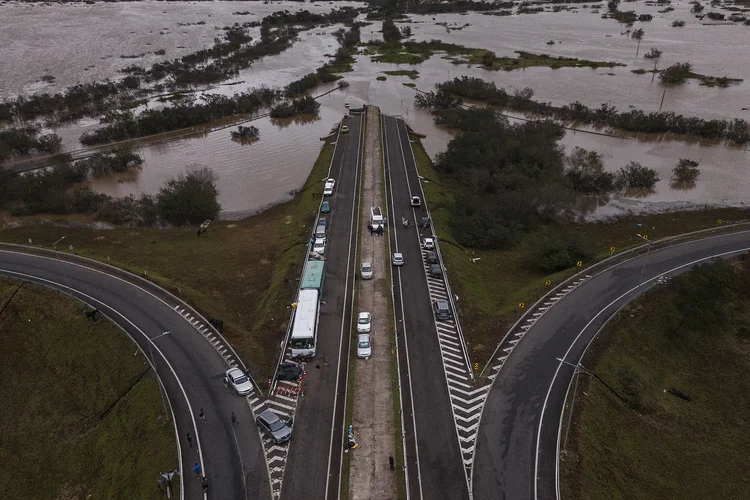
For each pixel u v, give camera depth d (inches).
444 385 2620.6
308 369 2728.8
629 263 3641.7
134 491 2098.9
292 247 3954.2
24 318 3132.4
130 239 4207.7
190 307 3181.6
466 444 2288.4
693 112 7199.8
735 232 4025.6
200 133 6934.1
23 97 7780.5
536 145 5251.0
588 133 6756.9
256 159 6018.7
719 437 2482.8
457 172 5364.2
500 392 2564.0
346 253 3828.7
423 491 2082.9
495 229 4151.1
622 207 4842.5
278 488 2096.5
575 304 3201.3
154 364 2731.3
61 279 3449.8
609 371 2684.5
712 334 3063.5
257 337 2989.7
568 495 2053.4
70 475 2300.7
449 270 3619.6
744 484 2257.6
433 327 3053.6
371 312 3171.8
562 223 4537.4
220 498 2046.0
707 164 5748.0
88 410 2596.0
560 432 2322.8
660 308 3137.3
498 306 3329.2
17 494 2271.2
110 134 6515.8
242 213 4793.3
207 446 2269.9
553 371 2687.0
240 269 3848.4
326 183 4881.9
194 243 4195.4
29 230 4335.6
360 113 7332.7
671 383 2783.0
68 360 2861.7
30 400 2704.2
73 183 5462.6
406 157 5713.6
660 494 2160.4
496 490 2075.5
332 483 2122.3
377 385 2623.0
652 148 6240.2
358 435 2340.1
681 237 3983.8
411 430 2363.4
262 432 2349.9
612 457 2260.1
